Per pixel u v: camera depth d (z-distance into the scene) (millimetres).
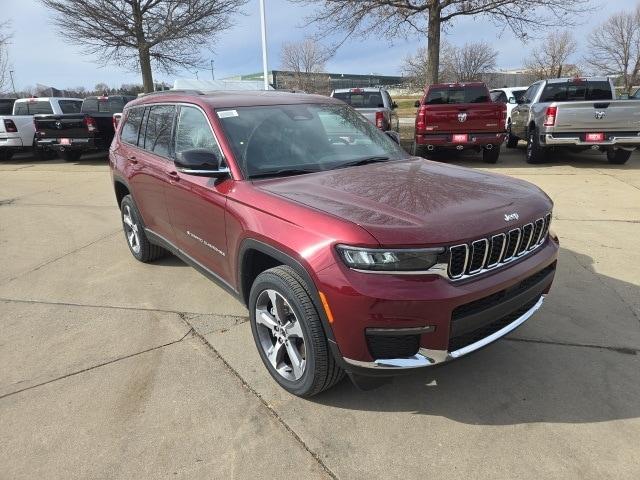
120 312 4199
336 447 2584
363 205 2703
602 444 2539
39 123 14195
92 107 16031
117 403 2979
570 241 5566
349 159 3668
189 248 4023
